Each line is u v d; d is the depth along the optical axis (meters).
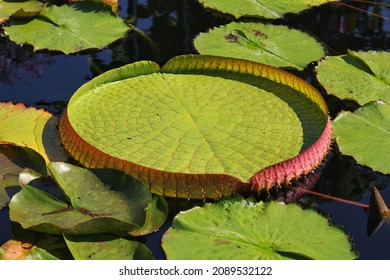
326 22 5.28
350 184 4.46
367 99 4.77
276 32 5.10
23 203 4.28
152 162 4.42
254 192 4.39
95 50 5.00
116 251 4.21
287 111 4.64
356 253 4.24
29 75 4.84
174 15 5.29
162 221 4.29
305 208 4.34
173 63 4.77
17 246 4.22
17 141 4.48
